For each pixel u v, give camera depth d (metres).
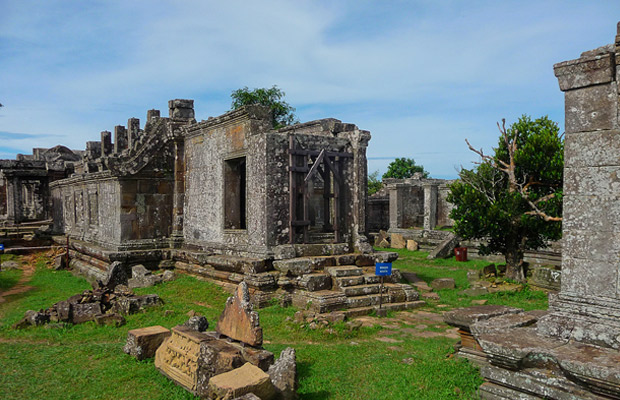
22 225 30.20
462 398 5.71
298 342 8.61
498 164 15.41
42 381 6.55
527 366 5.24
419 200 32.97
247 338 6.61
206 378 5.82
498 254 21.55
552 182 14.42
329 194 13.58
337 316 9.76
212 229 15.38
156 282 14.67
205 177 15.93
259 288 11.59
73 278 17.81
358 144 13.81
